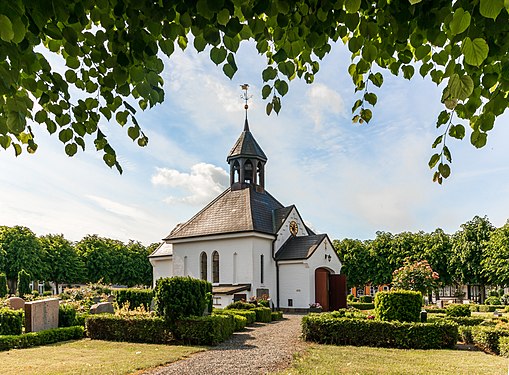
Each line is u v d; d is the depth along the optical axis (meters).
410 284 23.47
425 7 2.93
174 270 31.69
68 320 15.71
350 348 12.49
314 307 27.59
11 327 13.35
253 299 25.36
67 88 3.85
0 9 2.44
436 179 4.25
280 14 3.19
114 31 3.50
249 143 34.16
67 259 67.19
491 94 3.44
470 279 50.72
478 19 2.48
